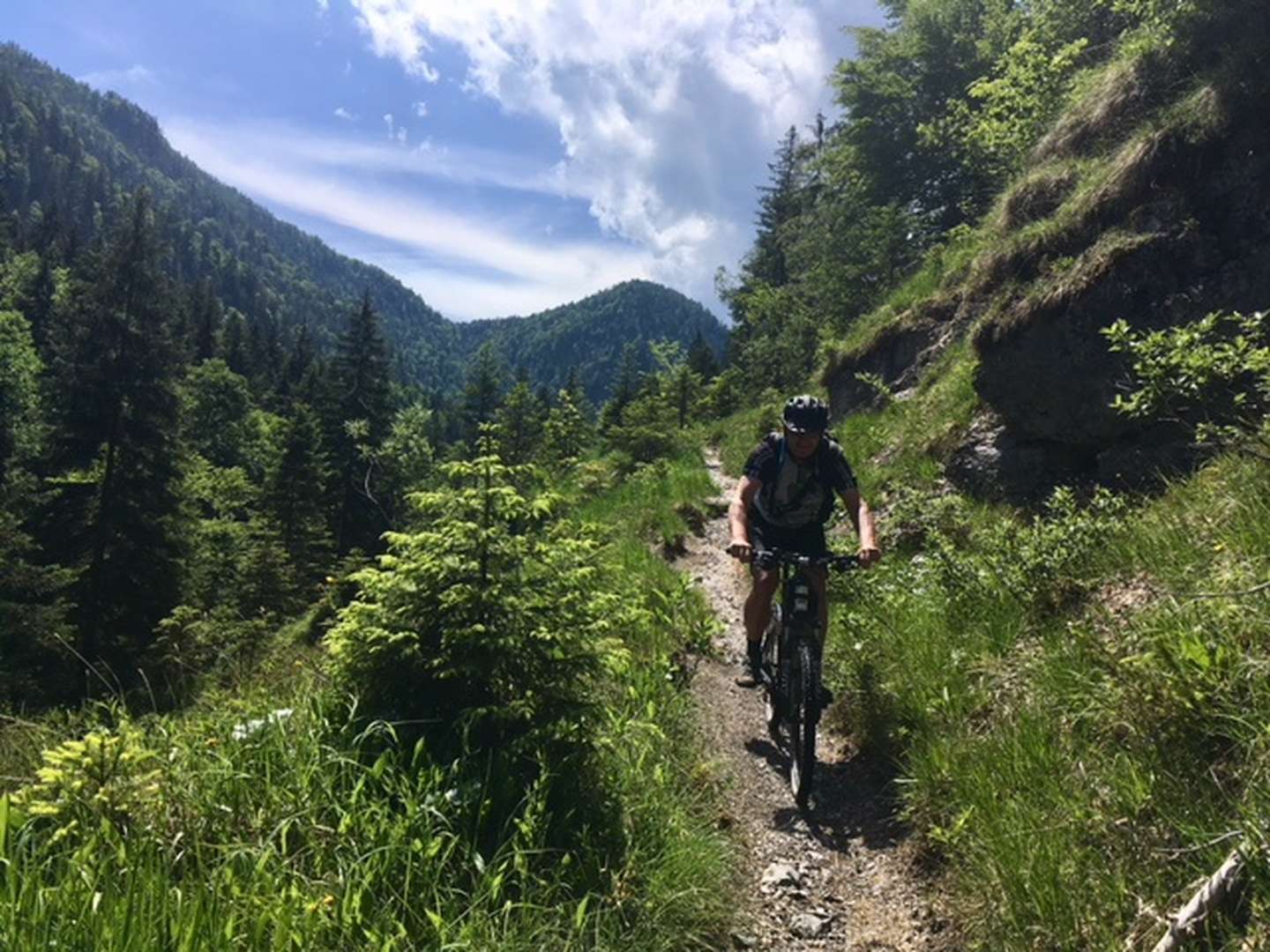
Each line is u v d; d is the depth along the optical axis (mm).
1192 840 2650
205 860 2631
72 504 25844
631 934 2893
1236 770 2799
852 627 5805
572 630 3785
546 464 29797
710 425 29219
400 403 116750
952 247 14406
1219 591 3498
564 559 4086
